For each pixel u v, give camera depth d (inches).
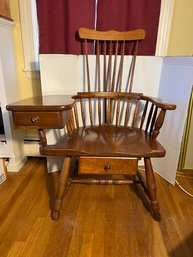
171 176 47.9
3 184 47.7
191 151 51.8
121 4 45.0
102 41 47.9
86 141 36.0
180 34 49.4
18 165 53.5
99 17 46.1
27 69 52.7
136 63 47.3
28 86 55.1
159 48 49.7
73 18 45.6
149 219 37.6
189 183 49.0
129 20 46.4
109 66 46.5
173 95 44.6
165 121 48.4
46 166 56.3
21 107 30.5
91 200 42.6
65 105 31.1
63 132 50.3
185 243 32.9
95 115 51.3
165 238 33.7
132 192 45.5
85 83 49.1
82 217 37.9
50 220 37.0
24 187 46.7
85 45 44.4
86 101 49.4
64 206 40.7
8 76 47.3
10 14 47.4
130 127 45.4
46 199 42.7
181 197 43.9
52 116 31.3
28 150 58.3
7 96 47.3
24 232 34.3
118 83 48.6
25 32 50.0
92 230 35.0
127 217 38.1
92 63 47.3
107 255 30.5
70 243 32.4
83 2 44.6
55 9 45.7
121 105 50.4
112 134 40.0
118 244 32.4
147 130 42.4
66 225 36.0
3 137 51.4
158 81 49.6
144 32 43.6
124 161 34.1
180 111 43.0
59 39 48.1
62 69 46.0
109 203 41.8
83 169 34.5
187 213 39.3
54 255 30.3
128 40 45.4
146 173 35.9
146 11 45.7
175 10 47.7
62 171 35.8
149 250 31.4
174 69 43.6
